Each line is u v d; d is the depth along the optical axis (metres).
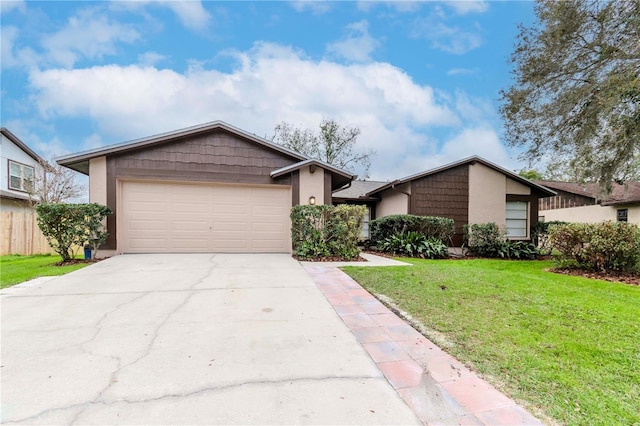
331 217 8.36
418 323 3.65
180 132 8.70
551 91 8.96
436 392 2.27
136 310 4.00
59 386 2.31
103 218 8.23
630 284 5.95
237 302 4.37
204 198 9.08
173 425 1.91
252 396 2.21
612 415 2.04
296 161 9.58
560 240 7.82
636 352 2.93
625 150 8.11
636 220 13.82
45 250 11.00
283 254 8.97
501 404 2.14
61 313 3.87
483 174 12.36
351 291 5.00
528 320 3.74
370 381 2.42
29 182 15.02
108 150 8.24
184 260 7.56
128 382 2.37
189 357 2.78
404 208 12.59
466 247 11.83
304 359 2.77
